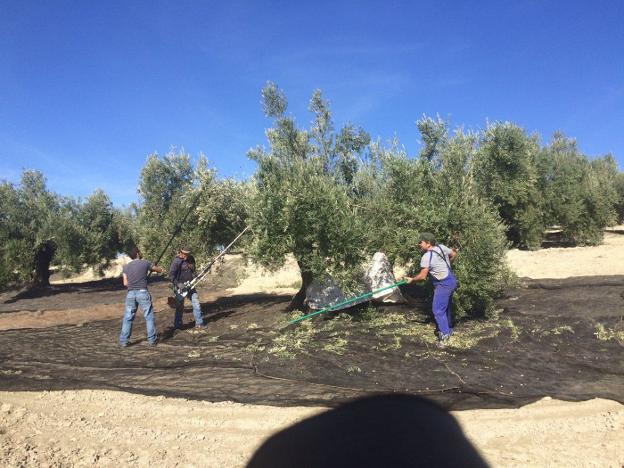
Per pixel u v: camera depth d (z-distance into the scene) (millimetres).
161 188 12602
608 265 15391
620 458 4000
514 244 26219
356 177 9961
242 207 10953
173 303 9938
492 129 16797
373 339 7461
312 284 9336
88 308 14898
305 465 4090
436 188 8742
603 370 5859
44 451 4480
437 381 5711
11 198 19859
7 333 10594
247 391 5766
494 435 4492
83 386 6262
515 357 6391
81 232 20578
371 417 4926
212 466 4168
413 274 8750
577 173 25531
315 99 10508
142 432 4875
